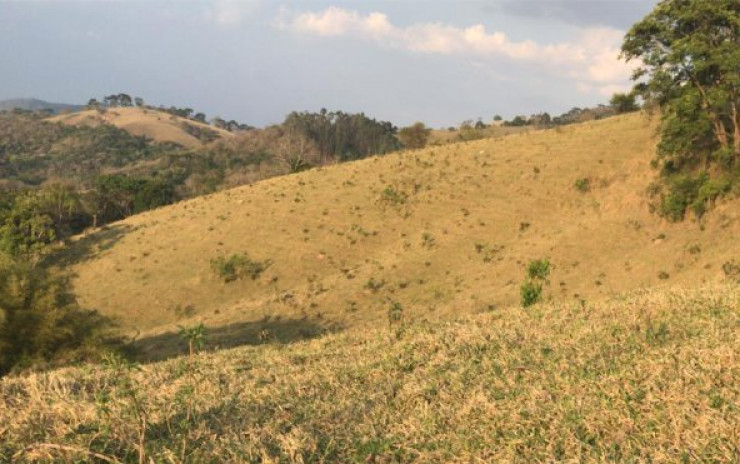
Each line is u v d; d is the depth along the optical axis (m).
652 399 5.61
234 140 174.38
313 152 136.62
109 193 86.12
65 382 7.37
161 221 59.00
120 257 51.53
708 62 32.50
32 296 23.20
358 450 5.15
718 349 6.84
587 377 6.67
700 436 4.77
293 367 9.48
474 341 9.55
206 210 58.62
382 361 8.99
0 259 24.67
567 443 4.99
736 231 31.45
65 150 194.38
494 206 48.50
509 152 58.22
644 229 36.59
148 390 7.88
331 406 6.54
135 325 40.75
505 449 5.00
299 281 43.69
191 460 4.57
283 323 35.41
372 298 38.09
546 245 39.44
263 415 6.11
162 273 47.22
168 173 142.38
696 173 37.62
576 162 50.94
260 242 49.38
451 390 6.97
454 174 55.88
